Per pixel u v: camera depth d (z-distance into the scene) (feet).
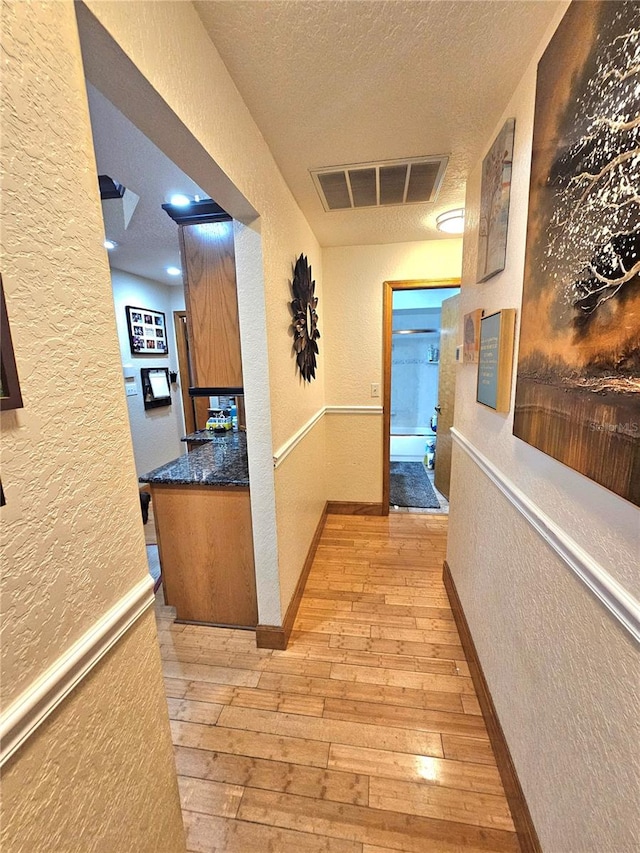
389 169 5.46
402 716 4.74
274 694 5.08
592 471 2.27
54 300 1.66
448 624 6.35
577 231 2.43
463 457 5.92
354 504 10.80
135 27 2.24
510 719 3.82
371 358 10.00
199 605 6.39
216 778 4.09
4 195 1.41
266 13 2.98
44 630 1.66
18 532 1.52
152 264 11.56
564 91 2.59
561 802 2.77
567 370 2.56
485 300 4.76
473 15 3.01
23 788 1.58
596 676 2.34
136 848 2.37
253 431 5.25
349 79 3.71
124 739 2.23
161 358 14.67
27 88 1.50
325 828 3.64
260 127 4.47
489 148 4.54
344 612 6.68
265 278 4.84
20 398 1.50
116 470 2.10
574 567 2.57
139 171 6.14
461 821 3.67
